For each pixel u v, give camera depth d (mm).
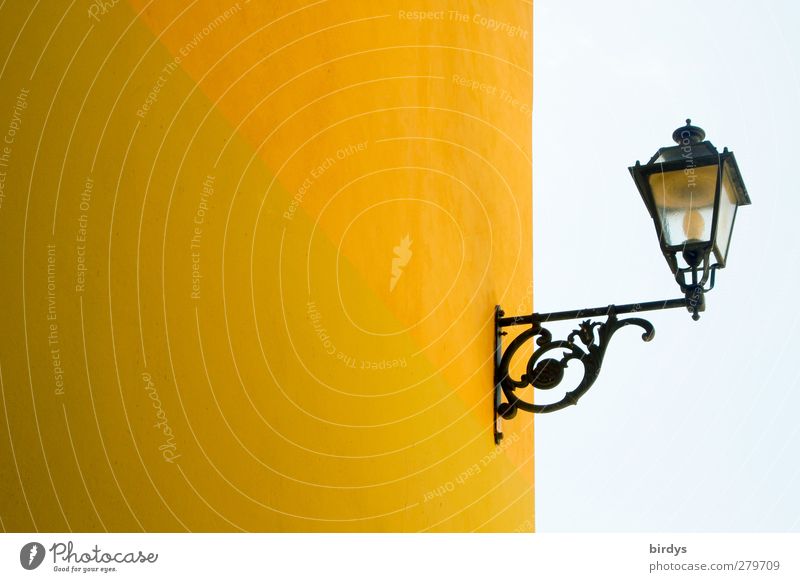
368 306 3662
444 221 4445
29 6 2281
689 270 4125
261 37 3166
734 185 4281
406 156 4137
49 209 2275
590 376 4484
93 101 2432
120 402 2414
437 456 4105
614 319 4430
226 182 2896
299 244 3240
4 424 2113
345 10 3748
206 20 2887
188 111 2766
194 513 2625
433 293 4234
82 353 2322
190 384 2654
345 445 3391
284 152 3215
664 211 4133
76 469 2273
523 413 5375
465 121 4832
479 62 5121
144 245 2549
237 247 2916
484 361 4684
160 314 2578
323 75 3525
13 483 2125
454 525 4238
